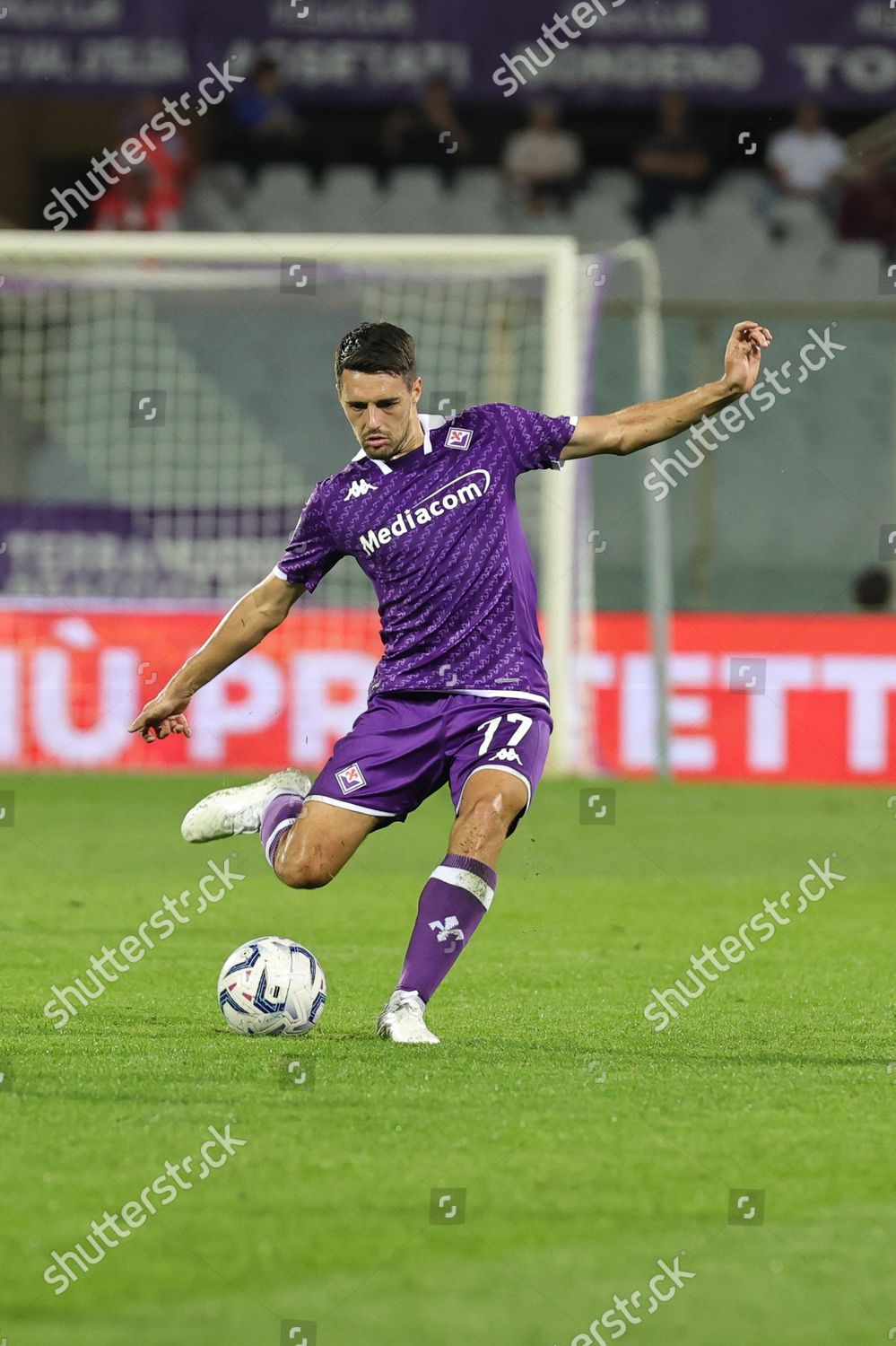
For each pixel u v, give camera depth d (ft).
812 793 165.99
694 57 230.48
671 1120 47.44
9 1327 32.48
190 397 217.56
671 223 231.71
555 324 169.48
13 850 123.34
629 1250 36.88
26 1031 60.13
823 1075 53.83
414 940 58.03
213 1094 49.67
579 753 176.96
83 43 226.99
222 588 178.29
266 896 103.04
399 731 58.65
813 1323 33.14
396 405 57.67
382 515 58.54
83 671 177.27
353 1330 32.45
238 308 219.82
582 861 121.60
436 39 230.89
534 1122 46.96
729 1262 36.35
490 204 233.96
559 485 167.73
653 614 172.65
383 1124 46.39
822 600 215.92
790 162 231.50
